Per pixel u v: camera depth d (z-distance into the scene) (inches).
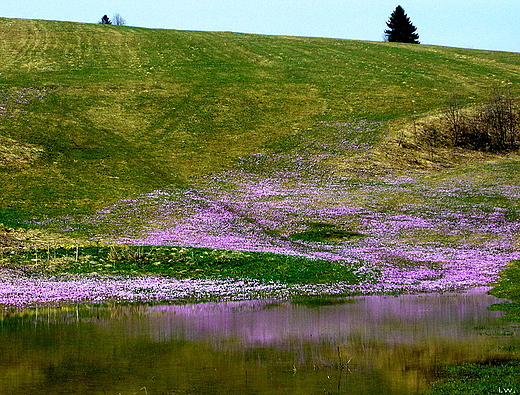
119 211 1834.4
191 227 1678.2
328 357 624.1
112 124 2849.4
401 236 1631.4
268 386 524.4
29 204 1833.2
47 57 3924.7
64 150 2438.5
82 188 2053.4
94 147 2532.0
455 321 810.8
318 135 2861.7
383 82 3784.5
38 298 974.4
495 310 895.1
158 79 3585.1
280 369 578.9
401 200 2046.0
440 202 2000.5
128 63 3927.2
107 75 3607.3
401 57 4534.9
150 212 1836.9
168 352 645.9
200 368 583.8
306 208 1957.4
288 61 4220.0
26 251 1296.8
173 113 3061.0
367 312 888.3
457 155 2714.1
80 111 2945.4
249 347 668.1
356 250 1461.6
